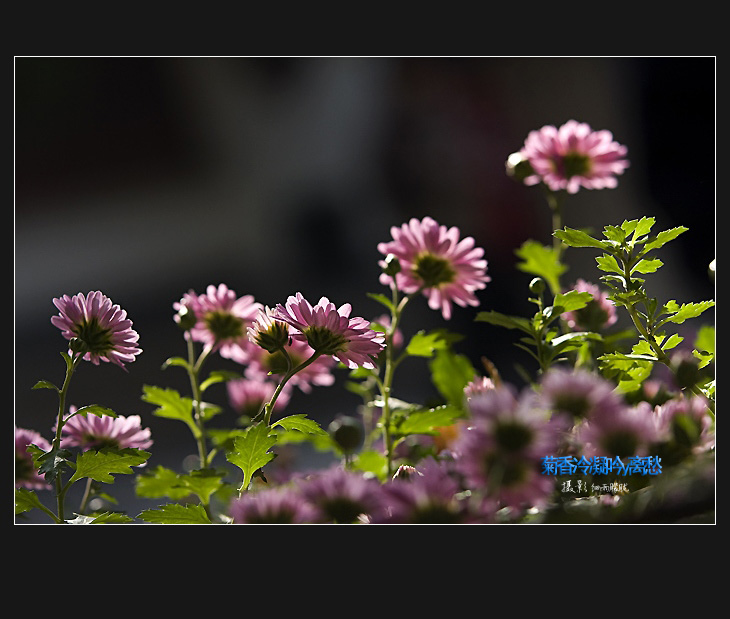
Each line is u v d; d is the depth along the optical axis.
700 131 1.25
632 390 0.94
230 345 1.15
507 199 2.45
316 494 0.80
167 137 2.97
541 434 0.71
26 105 2.85
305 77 2.94
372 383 1.32
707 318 1.11
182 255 3.07
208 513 0.97
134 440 1.06
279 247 3.05
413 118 2.71
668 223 1.25
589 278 1.25
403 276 1.10
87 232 2.96
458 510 0.75
